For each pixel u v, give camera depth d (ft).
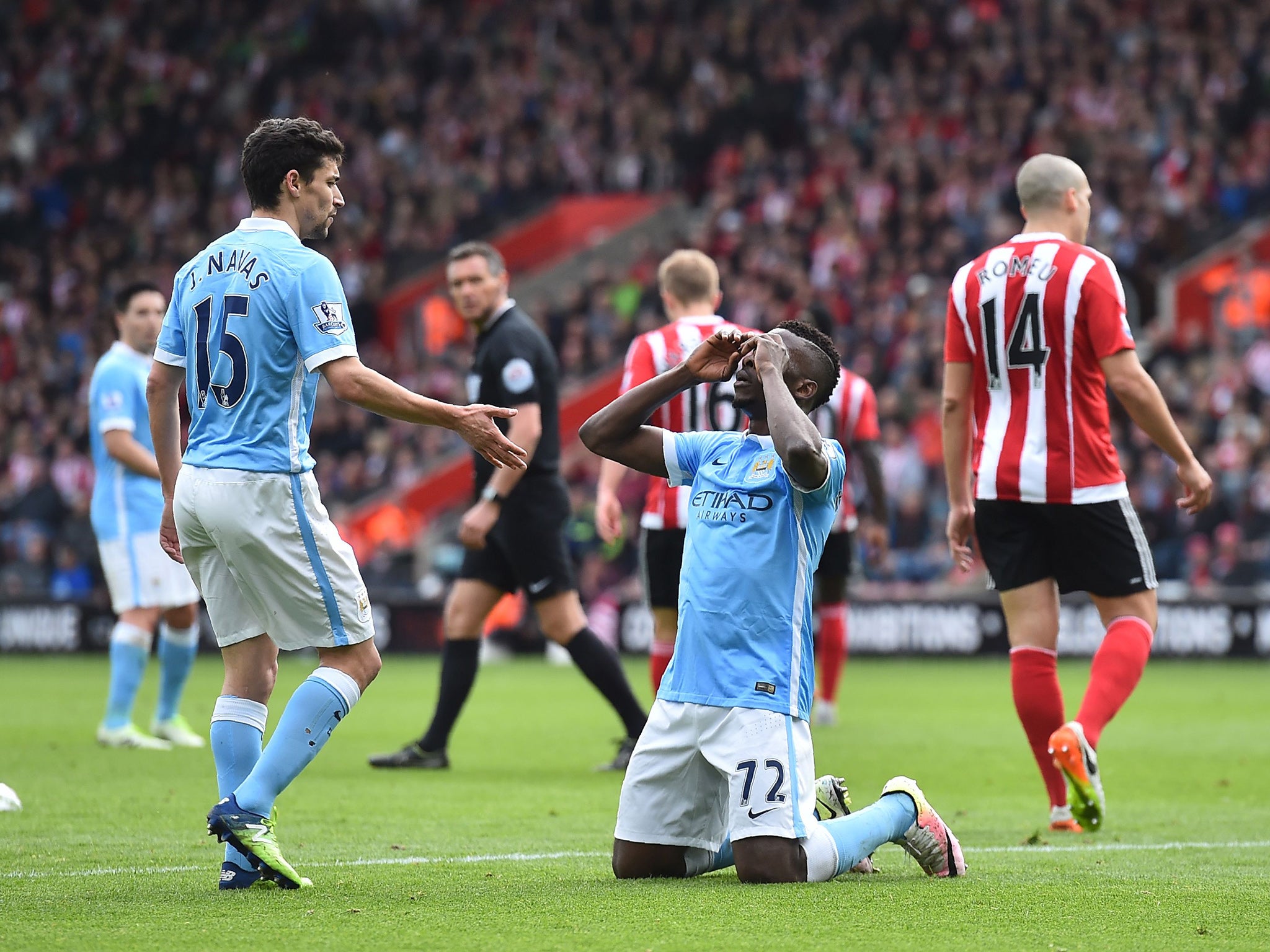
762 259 289.74
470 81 364.38
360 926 42.86
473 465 92.89
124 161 360.07
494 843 61.52
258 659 51.57
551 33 367.04
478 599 90.58
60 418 286.46
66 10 385.09
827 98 330.13
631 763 50.98
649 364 87.20
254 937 41.34
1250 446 210.59
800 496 49.70
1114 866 55.47
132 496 98.37
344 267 328.90
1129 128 291.99
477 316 89.61
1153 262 267.18
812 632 50.29
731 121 335.67
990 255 68.54
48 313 329.72
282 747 48.88
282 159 50.78
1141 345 255.29
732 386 51.83
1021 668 67.46
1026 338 66.95
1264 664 191.11
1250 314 265.34
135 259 336.08
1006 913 45.14
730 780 48.67
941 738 108.58
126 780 81.46
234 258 49.90
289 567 48.98
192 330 50.19
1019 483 66.80
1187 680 167.63
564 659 199.72
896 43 334.65
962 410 70.18
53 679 165.48
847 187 301.43
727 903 45.88
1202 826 68.49
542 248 336.90
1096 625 190.49
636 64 356.38
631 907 45.39
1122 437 219.00
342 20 373.20
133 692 99.76
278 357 49.03
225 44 377.30
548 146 345.92
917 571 214.07
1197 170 280.92
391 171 346.13
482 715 127.75
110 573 99.25
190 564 51.29
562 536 89.92
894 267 274.16
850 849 49.98
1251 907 46.50
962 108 308.40
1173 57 304.71
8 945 40.29
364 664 50.70
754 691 48.57
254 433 49.11
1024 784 84.48
